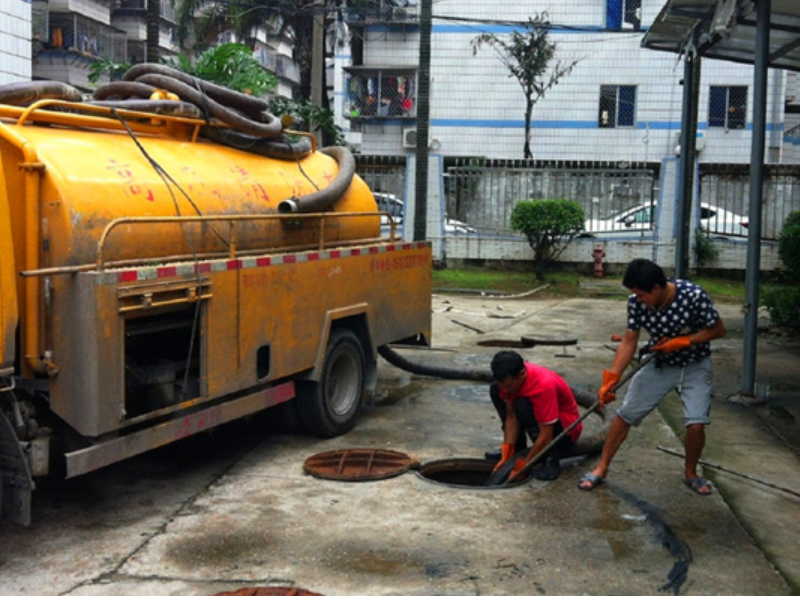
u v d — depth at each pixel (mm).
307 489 5355
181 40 25906
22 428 4215
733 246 18234
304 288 6121
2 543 4480
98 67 16891
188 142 5891
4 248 4121
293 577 4078
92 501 5133
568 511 5016
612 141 27359
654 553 4414
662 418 7324
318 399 6375
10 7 12758
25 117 4719
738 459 6145
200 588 3961
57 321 4383
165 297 4820
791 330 12055
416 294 7809
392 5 27391
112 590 3938
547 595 3914
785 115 29609
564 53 27188
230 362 5398
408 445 6434
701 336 5066
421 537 4586
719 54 11305
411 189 18875
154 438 4820
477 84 27609
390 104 28141
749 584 4070
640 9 26703
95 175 4742
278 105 19047
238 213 5734
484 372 8422
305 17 24797
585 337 11695
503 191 19125
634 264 5012
